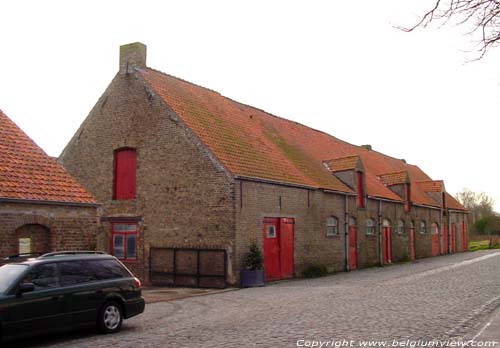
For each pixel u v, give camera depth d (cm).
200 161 2075
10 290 935
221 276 1970
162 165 2181
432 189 4538
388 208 3394
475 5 628
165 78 2434
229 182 1992
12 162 1453
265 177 2150
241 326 1086
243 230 2012
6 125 1583
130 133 2294
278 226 2241
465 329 1001
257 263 1995
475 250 5191
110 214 2306
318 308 1311
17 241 1344
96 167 2381
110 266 1119
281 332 1002
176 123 2158
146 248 2189
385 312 1216
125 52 2364
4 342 913
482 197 8819
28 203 1365
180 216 2106
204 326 1106
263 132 2716
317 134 3516
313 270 2402
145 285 2148
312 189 2481
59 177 1527
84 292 1036
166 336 1009
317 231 2516
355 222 2920
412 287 1766
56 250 1420
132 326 1153
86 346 945
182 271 2070
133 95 2309
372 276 2330
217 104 2595
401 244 3572
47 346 956
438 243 4419
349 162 2950
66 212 1456
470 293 1562
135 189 2270
